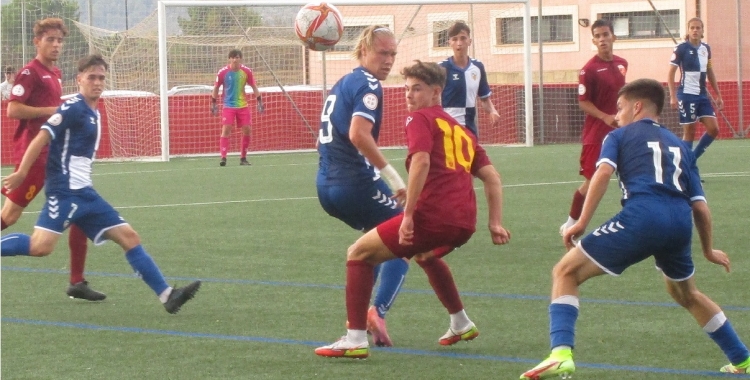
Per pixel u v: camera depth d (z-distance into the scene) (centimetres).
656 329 1231
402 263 1183
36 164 1548
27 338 1222
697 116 3080
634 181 974
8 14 4928
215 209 2605
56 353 1145
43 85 1652
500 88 5272
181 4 4475
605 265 965
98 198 1367
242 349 1162
